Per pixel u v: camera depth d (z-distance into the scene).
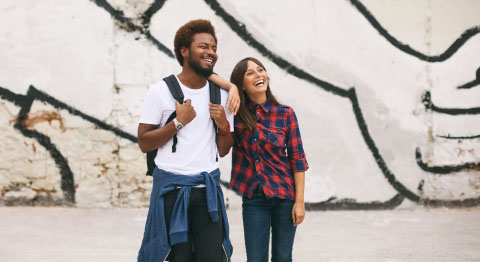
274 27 5.11
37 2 4.84
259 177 2.26
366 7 5.20
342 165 5.16
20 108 4.82
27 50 4.83
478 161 5.27
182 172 2.04
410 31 5.25
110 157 4.91
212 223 2.05
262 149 2.30
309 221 4.58
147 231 2.09
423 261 3.23
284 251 2.29
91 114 4.88
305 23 5.14
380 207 5.20
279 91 5.12
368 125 5.21
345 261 3.22
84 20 4.88
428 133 5.25
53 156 4.86
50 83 4.84
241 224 4.38
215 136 2.17
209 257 2.02
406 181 5.22
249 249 2.28
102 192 4.90
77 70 4.87
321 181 5.13
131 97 4.92
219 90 2.18
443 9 5.27
